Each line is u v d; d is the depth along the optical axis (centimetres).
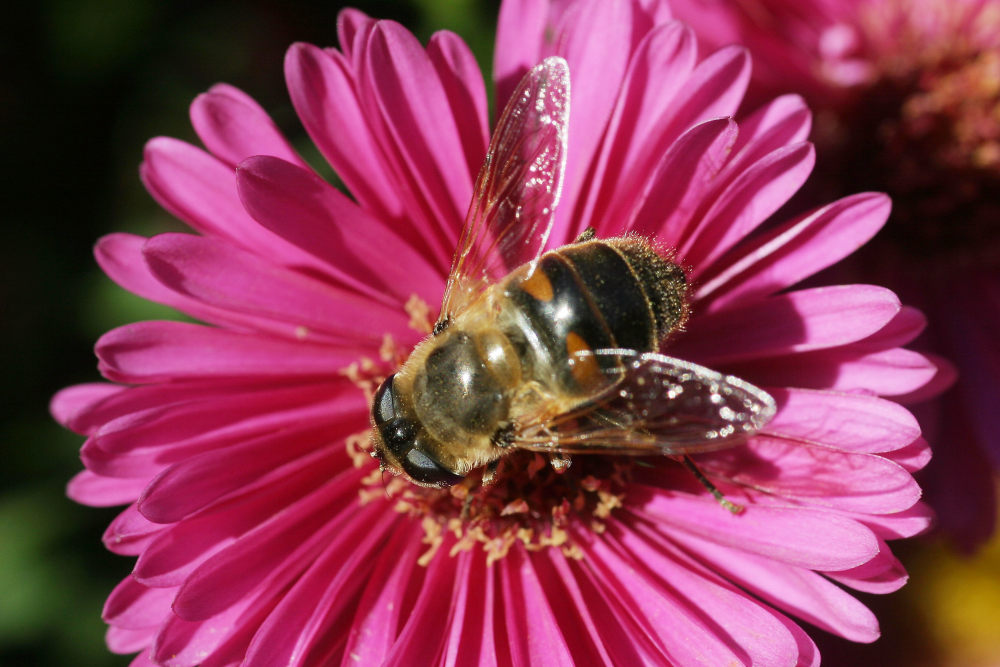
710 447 12
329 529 13
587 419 12
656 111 13
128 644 13
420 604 12
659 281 12
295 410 13
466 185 13
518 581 13
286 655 12
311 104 12
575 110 13
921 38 15
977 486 14
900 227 15
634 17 13
